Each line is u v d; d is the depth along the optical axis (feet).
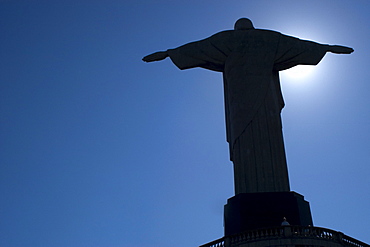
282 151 150.20
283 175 146.20
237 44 161.68
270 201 138.92
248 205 138.41
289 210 137.59
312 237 125.49
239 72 158.61
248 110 153.69
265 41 161.99
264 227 129.29
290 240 124.06
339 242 127.75
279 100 164.25
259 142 149.79
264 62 160.25
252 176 145.48
